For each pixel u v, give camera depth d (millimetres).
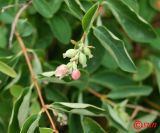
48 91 227
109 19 240
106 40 198
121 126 224
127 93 234
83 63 183
